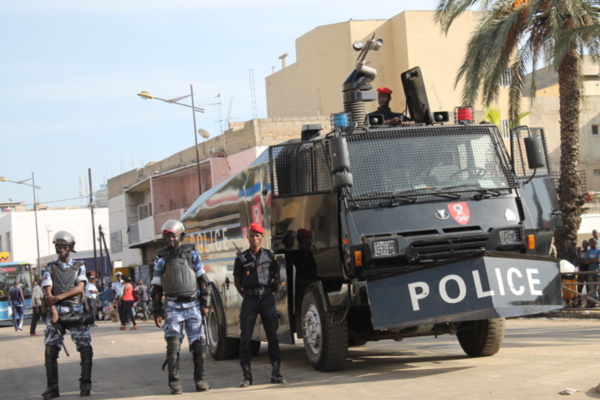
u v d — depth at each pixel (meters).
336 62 48.75
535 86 24.12
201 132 43.59
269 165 10.52
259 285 9.63
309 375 10.04
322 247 9.70
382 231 9.22
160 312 9.46
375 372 9.83
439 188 9.55
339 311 9.80
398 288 8.90
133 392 9.98
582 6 21.48
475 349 10.64
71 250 9.93
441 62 47.91
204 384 9.54
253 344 13.54
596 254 19.30
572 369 8.84
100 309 41.72
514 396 7.34
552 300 8.96
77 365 14.48
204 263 14.23
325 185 9.68
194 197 46.09
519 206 9.71
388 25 49.03
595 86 50.34
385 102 11.58
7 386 11.97
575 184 23.22
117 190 57.91
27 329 36.91
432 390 8.02
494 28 22.28
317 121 41.19
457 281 8.70
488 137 10.03
